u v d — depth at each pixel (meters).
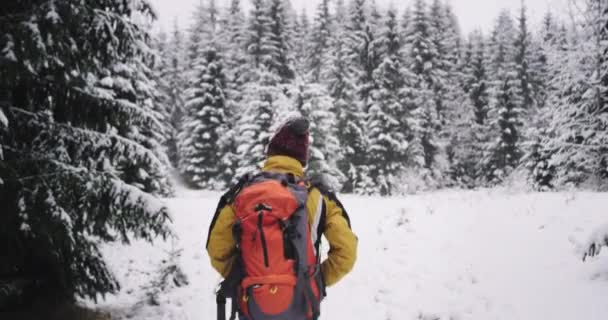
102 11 5.38
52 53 4.95
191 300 6.92
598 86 16.00
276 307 2.22
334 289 6.53
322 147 22.81
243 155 26.36
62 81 5.52
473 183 36.91
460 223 8.28
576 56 16.66
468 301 5.44
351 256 2.49
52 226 5.32
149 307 6.81
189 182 35.75
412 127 30.23
